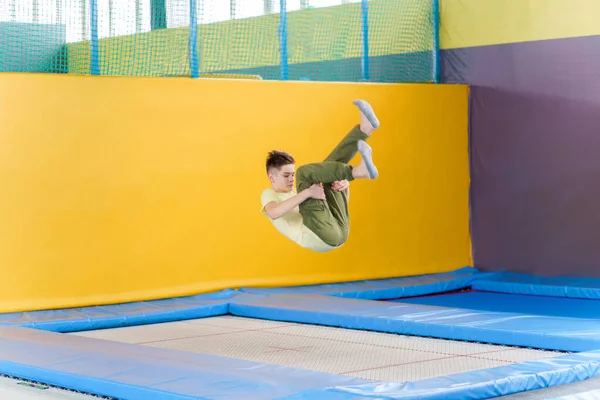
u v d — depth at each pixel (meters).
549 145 8.72
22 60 11.34
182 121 7.61
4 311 6.85
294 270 8.20
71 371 4.58
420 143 9.04
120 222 7.33
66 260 7.09
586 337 5.39
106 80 7.25
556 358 4.77
